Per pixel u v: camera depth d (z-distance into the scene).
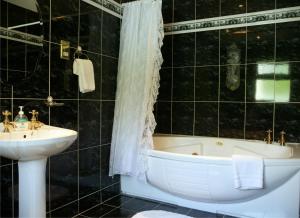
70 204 2.11
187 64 2.93
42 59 1.84
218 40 2.76
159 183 2.28
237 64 2.67
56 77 1.95
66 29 2.04
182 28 2.94
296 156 1.97
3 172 1.63
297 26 2.41
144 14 2.46
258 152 2.45
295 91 2.42
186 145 2.78
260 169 1.89
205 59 2.83
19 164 1.50
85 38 2.24
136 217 1.89
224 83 2.74
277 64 2.49
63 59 2.02
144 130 2.36
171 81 3.02
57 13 1.96
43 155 1.40
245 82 2.64
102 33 2.45
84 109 2.24
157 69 2.38
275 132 2.51
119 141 2.52
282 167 1.88
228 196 2.02
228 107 2.73
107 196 2.53
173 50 3.00
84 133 2.25
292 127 2.44
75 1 2.12
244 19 2.63
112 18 2.59
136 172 2.39
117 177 2.68
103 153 2.51
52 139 1.32
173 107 3.01
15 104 1.67
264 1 2.54
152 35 2.39
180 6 2.95
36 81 1.80
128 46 2.52
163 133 3.07
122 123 2.51
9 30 1.63
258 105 2.59
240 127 2.67
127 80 2.50
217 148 2.69
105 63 2.51
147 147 2.33
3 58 1.60
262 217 2.01
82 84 2.10
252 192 1.96
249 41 2.61
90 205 2.31
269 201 1.98
